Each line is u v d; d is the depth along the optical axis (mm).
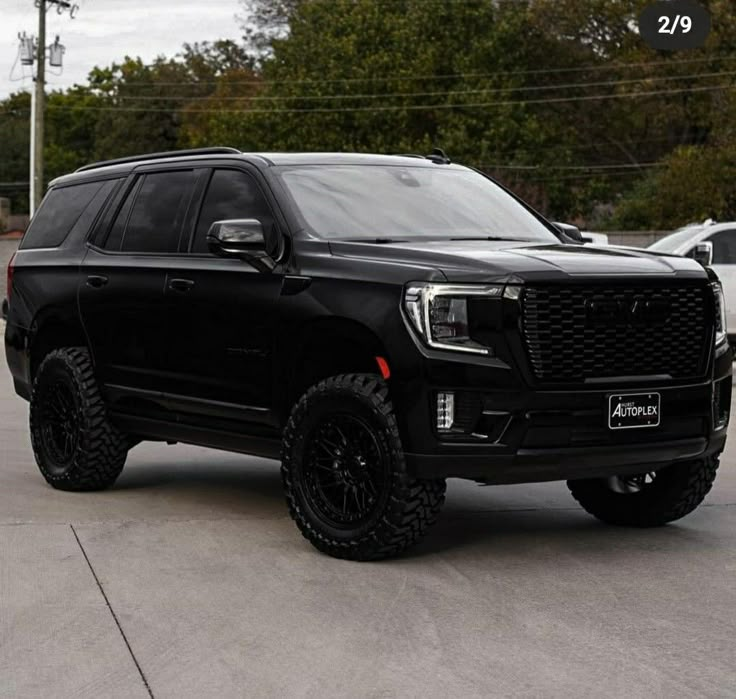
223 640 5227
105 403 8320
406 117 60156
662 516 7383
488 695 4574
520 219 7832
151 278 7867
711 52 54938
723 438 6996
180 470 9430
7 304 9250
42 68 53750
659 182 51312
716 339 6852
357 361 6730
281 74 63969
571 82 63719
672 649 5121
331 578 6215
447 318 6207
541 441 6219
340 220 7191
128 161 8695
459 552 6801
